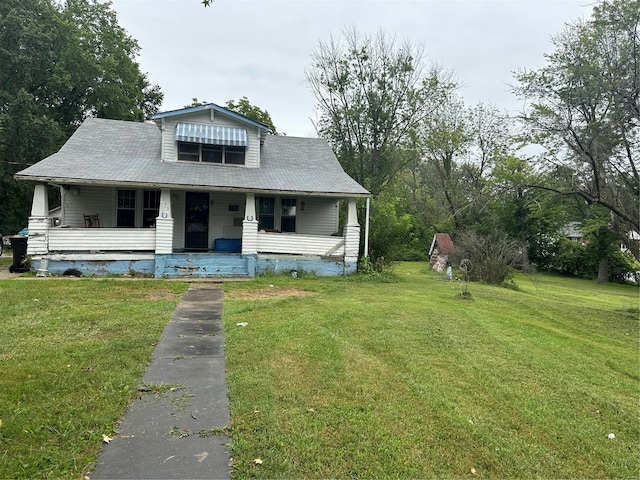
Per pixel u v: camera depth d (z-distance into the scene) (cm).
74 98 2386
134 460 292
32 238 1160
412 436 350
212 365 486
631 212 1073
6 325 618
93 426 332
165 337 591
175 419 354
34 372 428
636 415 429
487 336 698
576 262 3020
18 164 1955
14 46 1872
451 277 1764
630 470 328
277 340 589
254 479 280
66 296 855
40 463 280
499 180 2645
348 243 1421
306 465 300
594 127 1016
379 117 2747
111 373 436
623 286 2677
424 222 3522
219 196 1521
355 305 888
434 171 3528
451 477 300
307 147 1747
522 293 1504
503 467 319
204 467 289
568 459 339
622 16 970
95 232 1212
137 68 2759
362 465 305
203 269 1279
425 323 753
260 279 1247
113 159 1337
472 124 3114
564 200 1508
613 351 698
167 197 1250
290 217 1593
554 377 521
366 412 386
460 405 417
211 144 1427
